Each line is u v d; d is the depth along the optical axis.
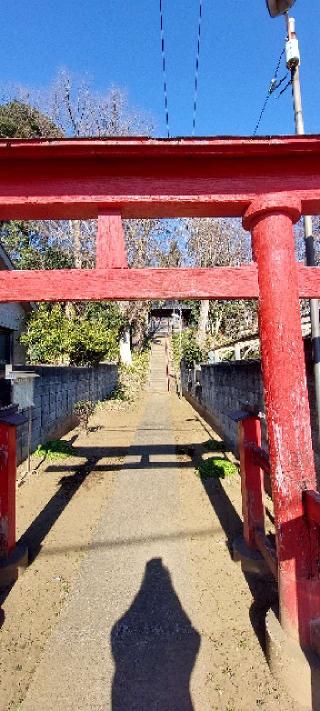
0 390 5.45
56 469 6.00
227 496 4.84
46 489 5.11
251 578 3.02
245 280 2.33
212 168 2.36
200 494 4.91
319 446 3.41
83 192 2.38
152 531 3.87
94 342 11.62
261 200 2.28
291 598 2.11
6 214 2.55
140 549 3.50
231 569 3.15
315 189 2.35
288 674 1.97
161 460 6.52
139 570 3.15
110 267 2.37
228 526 3.97
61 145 2.20
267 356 2.21
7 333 10.45
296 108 3.70
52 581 3.00
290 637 2.11
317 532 2.12
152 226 22.72
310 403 3.59
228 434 7.56
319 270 2.29
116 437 8.39
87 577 3.05
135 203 2.38
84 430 8.95
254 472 3.25
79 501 4.70
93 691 1.99
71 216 2.59
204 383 11.48
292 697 1.95
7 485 3.11
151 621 2.53
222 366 8.25
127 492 5.00
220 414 8.61
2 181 2.38
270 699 1.95
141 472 5.86
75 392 10.32
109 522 4.10
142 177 2.38
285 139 2.21
